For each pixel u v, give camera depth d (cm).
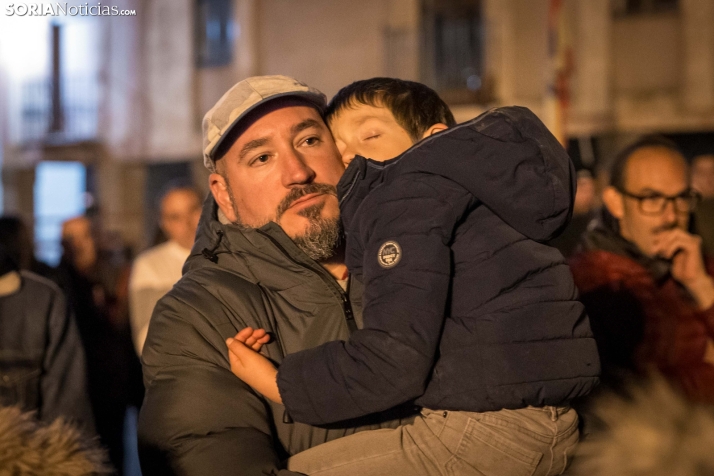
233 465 200
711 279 296
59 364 349
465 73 1405
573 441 211
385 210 205
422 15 1421
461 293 206
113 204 1670
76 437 175
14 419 172
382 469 206
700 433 162
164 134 1620
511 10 1368
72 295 516
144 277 482
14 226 506
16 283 347
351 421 221
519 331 202
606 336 274
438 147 210
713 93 1288
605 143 1331
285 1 1485
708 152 1309
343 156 249
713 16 1284
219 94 1559
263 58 1508
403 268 197
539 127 215
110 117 1678
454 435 203
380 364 191
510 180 205
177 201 487
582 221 422
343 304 226
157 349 218
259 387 206
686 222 310
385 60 1430
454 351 202
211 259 231
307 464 210
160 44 1614
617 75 1334
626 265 284
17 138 1773
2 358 336
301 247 231
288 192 231
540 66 1356
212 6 1560
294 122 236
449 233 203
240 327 220
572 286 214
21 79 1758
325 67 1466
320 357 200
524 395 199
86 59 1697
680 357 271
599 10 1330
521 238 211
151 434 210
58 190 1755
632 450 164
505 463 202
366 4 1436
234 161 237
